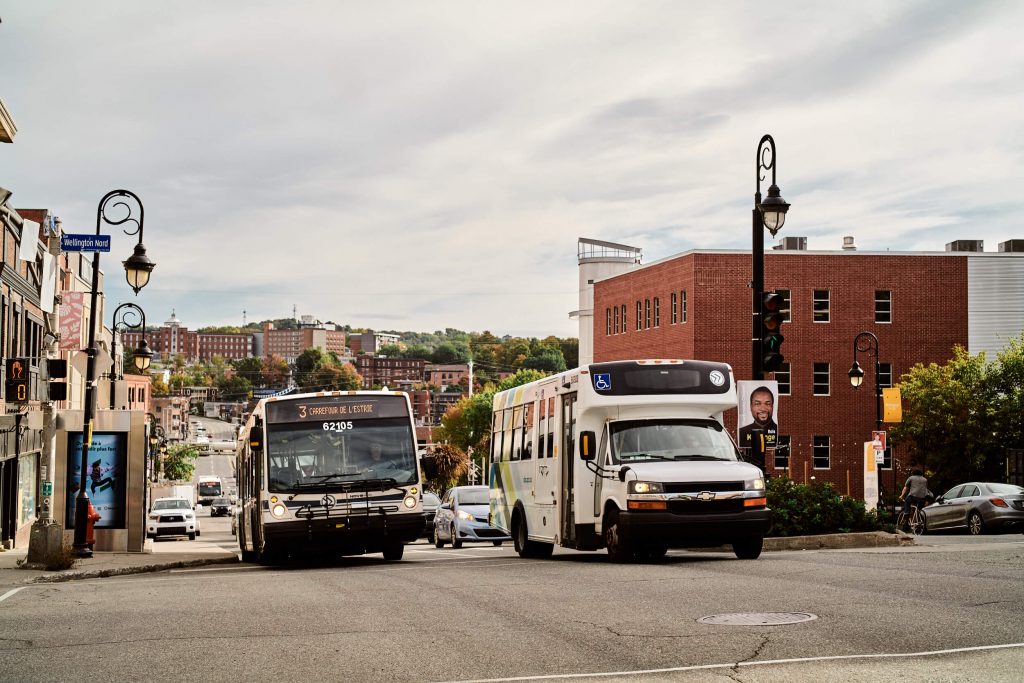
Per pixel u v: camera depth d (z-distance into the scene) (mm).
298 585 15844
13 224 31266
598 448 19391
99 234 24672
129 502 30234
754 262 22797
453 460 91312
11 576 19625
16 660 9586
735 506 17953
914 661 8414
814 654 8812
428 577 16562
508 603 12484
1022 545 22891
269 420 21578
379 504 21391
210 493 123938
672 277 68000
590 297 90250
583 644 9594
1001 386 53094
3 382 30109
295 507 21125
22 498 33125
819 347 65562
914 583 13305
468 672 8555
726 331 64875
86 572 20719
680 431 19109
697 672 8297
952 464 52906
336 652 9555
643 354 72000
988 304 66500
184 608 12969
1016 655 8555
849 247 69875
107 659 9523
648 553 20609
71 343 36812
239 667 8992
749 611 11203
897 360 65938
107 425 30312
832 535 22266
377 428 21938
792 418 65250
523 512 23531
